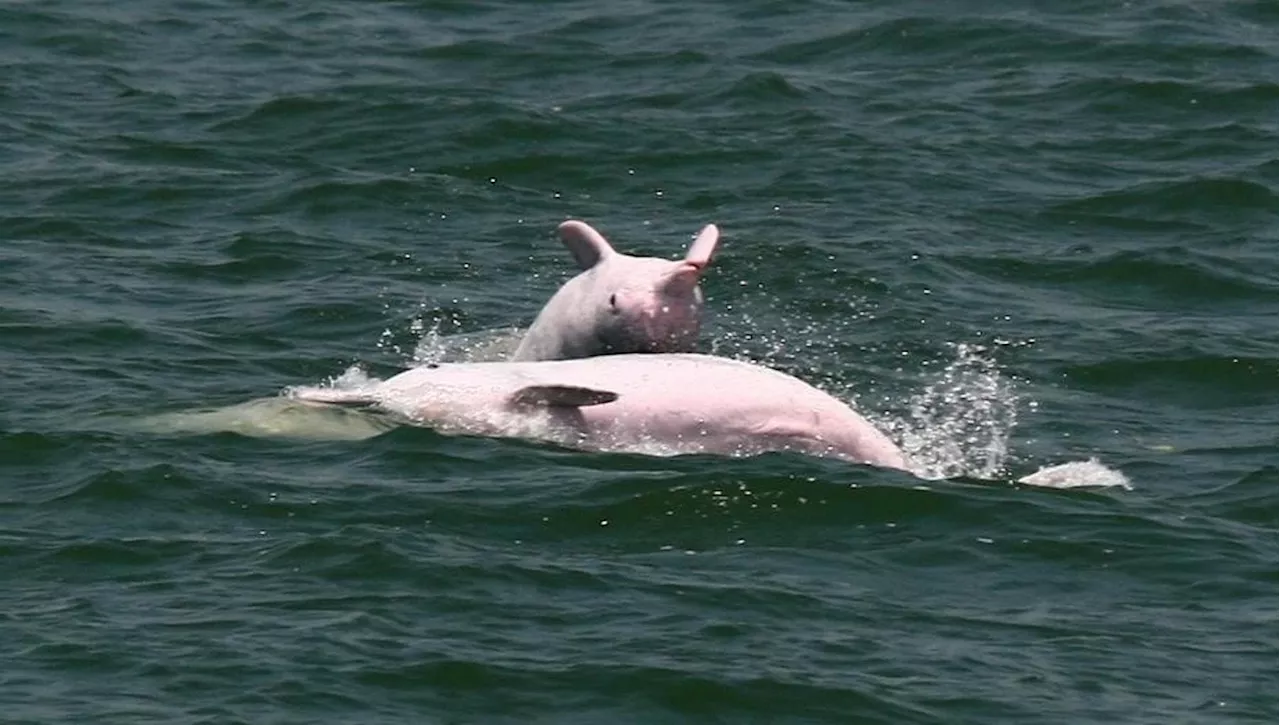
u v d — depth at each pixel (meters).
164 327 58.50
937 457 50.38
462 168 74.25
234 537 43.16
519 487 45.28
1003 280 64.94
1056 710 37.22
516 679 37.41
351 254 66.19
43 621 39.44
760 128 78.31
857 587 41.72
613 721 36.38
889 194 72.12
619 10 92.81
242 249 66.06
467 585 40.78
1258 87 81.56
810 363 57.31
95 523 43.78
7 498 45.09
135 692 36.75
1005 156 76.00
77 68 84.56
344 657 37.91
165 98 81.31
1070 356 58.16
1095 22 89.44
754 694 37.19
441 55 87.00
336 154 75.62
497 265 65.56
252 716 35.94
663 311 50.00
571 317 50.69
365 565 41.47
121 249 66.06
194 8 92.81
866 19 89.88
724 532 43.81
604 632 39.16
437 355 57.09
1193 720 37.06
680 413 47.72
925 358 57.97
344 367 55.84
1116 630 40.47
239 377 54.56
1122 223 70.25
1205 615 41.28
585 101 81.00
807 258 65.31
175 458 46.75
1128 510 45.97
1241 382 56.72
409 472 46.12
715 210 70.69
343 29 90.44
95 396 52.16
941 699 37.41
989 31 88.06
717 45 87.81
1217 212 71.19
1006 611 41.12
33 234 67.19
